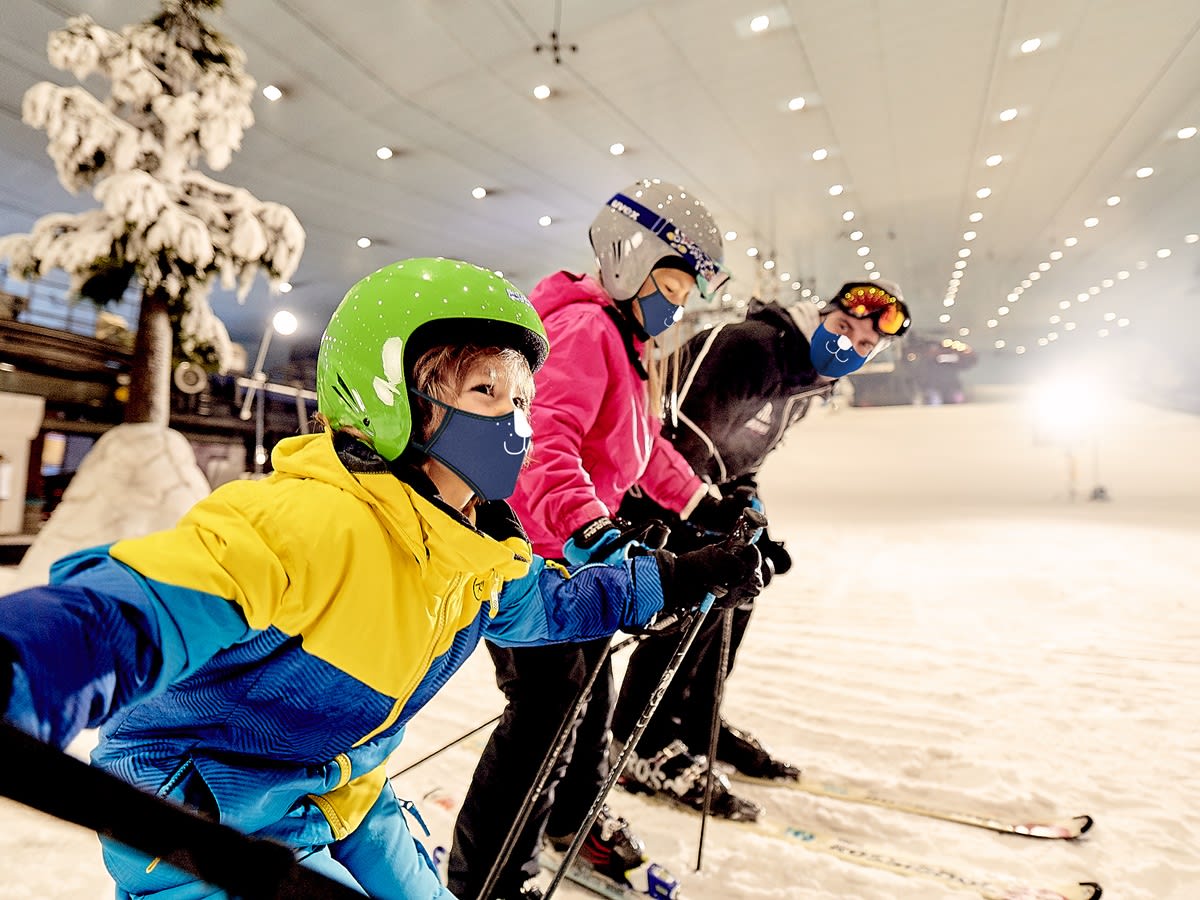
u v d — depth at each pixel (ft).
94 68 14.17
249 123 15.74
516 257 41.16
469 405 2.29
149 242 13.74
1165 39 21.75
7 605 1.32
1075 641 10.99
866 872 4.94
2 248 13.80
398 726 2.57
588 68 22.89
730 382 5.81
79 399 19.02
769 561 4.24
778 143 28.60
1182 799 5.90
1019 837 5.43
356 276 43.19
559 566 3.27
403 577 2.14
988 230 40.88
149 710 2.02
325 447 2.21
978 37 21.66
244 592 1.72
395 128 26.30
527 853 3.91
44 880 4.60
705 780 5.60
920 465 53.52
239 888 1.27
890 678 9.45
